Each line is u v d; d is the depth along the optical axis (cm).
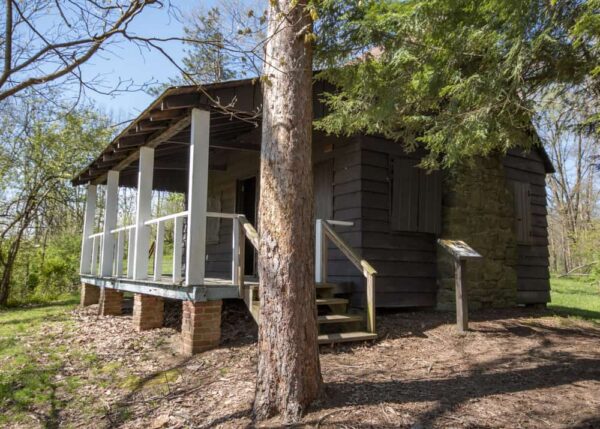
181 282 586
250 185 1055
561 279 2083
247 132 812
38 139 1392
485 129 467
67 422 405
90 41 311
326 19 491
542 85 482
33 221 1479
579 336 663
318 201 820
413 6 473
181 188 1161
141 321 686
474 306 816
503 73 429
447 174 824
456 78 484
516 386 424
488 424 333
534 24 411
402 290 759
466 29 459
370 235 732
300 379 352
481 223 845
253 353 527
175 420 380
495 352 552
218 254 1113
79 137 1504
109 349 606
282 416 345
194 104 556
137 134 652
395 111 552
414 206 784
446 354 541
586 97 493
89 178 1040
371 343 582
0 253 1338
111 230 910
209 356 527
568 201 2252
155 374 497
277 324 353
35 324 855
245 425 345
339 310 641
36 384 492
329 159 804
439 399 382
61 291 1478
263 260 365
